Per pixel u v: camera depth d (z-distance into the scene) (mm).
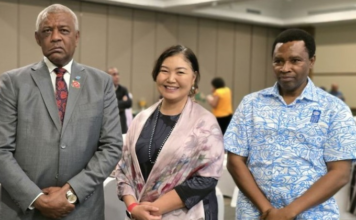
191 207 1749
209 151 1766
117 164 1882
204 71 9859
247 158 1842
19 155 1745
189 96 1934
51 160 1736
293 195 1683
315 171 1690
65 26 1764
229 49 10250
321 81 10633
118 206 2531
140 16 8750
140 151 1832
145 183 1799
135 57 8781
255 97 1853
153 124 1878
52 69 1810
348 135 1659
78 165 1771
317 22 9750
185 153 1758
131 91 8789
